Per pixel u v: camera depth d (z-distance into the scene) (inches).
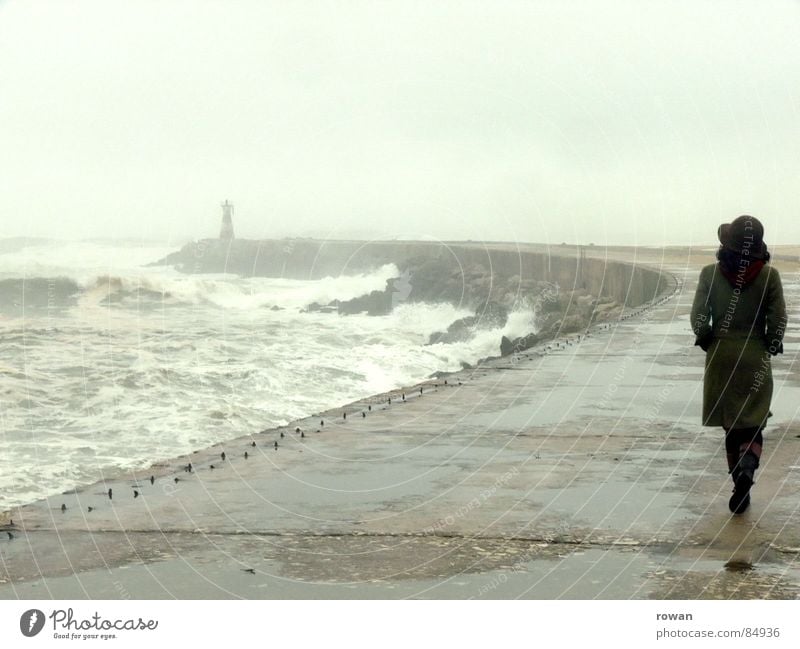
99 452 418.3
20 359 780.0
